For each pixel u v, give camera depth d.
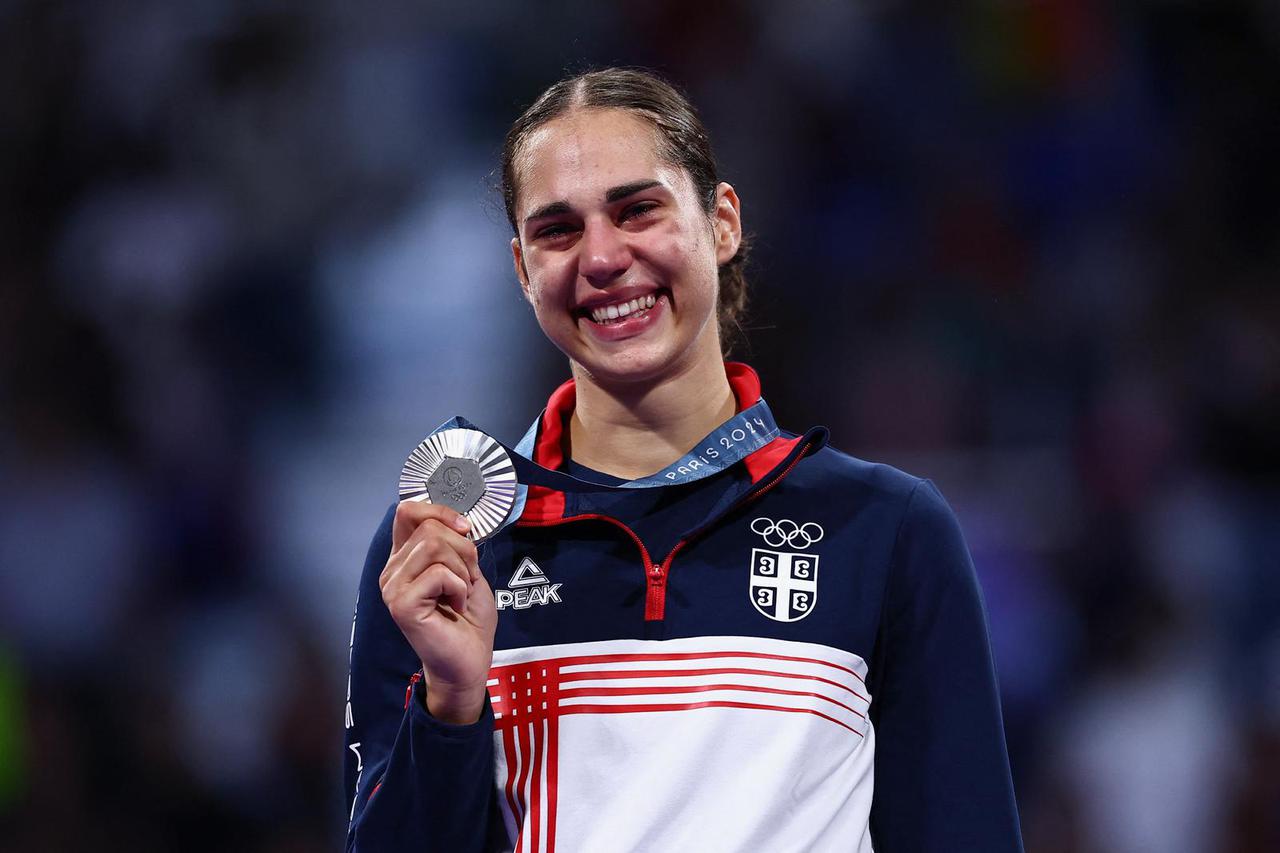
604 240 8.22
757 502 8.47
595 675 8.11
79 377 27.66
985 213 29.55
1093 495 24.72
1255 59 31.44
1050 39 31.00
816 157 30.33
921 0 31.69
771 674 8.00
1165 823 20.92
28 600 24.47
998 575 23.83
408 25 32.41
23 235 30.14
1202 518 24.66
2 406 27.11
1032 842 21.08
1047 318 28.16
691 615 8.16
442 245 30.00
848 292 28.80
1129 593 23.33
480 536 7.96
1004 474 25.75
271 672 23.19
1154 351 27.39
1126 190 30.00
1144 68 31.39
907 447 26.64
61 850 21.25
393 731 8.55
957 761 8.16
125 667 23.83
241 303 29.12
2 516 25.27
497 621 8.16
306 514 26.59
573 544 8.45
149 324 28.56
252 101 31.50
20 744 21.55
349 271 29.81
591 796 7.96
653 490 8.45
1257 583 24.19
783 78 30.89
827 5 31.70
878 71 31.28
